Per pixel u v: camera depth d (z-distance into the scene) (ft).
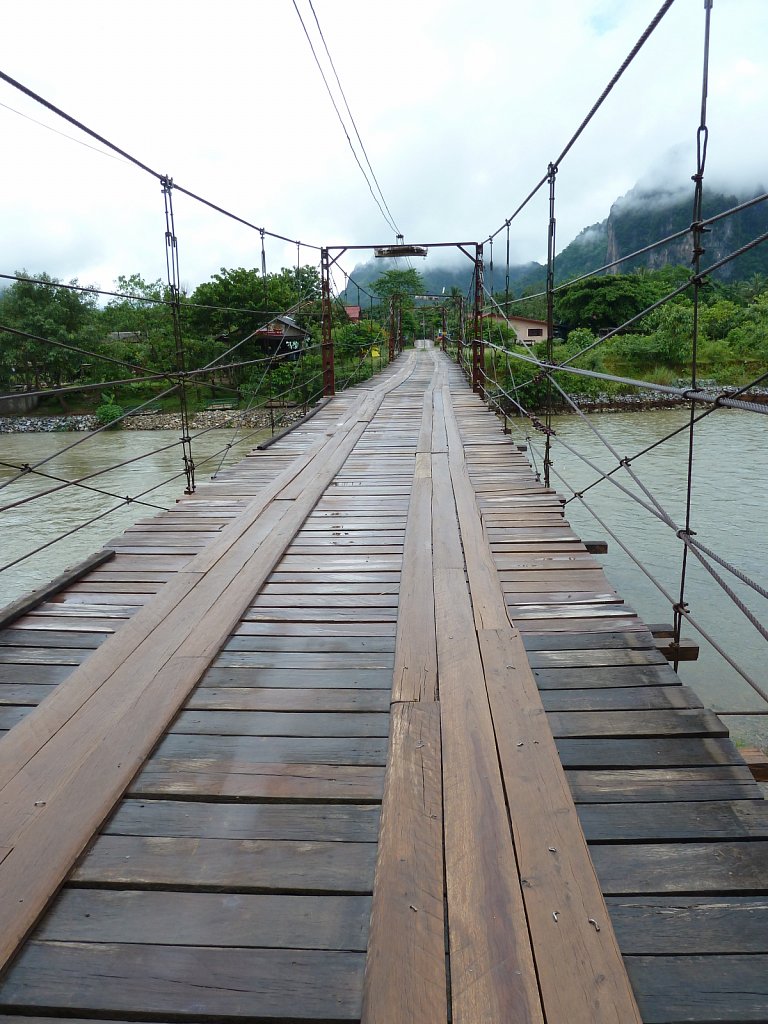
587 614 7.25
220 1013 3.12
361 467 15.67
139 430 70.18
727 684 16.87
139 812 4.42
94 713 5.39
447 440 18.70
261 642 6.79
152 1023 3.14
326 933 3.53
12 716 5.51
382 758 4.92
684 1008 3.11
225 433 65.36
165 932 3.54
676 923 3.54
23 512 35.73
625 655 6.36
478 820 4.19
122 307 113.91
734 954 3.36
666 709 5.47
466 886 3.71
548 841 4.02
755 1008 3.10
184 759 4.93
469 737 5.03
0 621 7.03
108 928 3.57
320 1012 3.13
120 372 83.61
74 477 44.75
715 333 96.58
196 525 10.93
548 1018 3.01
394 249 31.96
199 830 4.25
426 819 4.24
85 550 29.32
